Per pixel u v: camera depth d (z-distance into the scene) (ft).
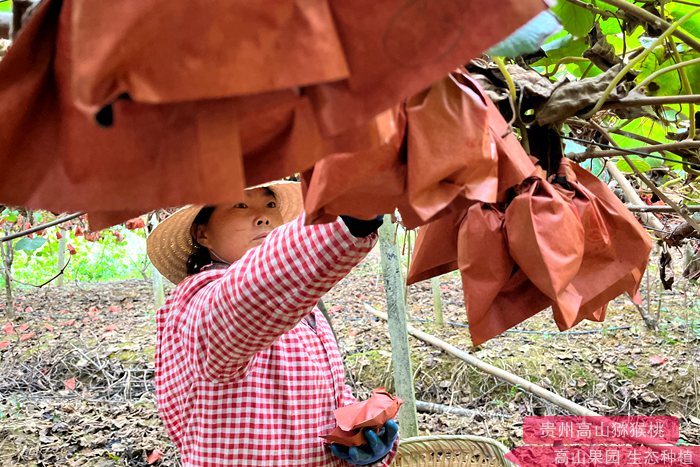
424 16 1.25
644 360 14.75
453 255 2.77
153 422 13.10
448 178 1.74
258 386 3.97
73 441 12.31
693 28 4.44
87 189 1.29
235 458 3.91
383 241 7.43
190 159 1.26
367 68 1.26
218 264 4.48
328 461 4.21
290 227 2.98
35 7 1.55
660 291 17.89
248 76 1.15
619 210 2.78
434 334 16.52
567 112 2.74
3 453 11.84
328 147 1.35
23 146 1.36
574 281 2.73
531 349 15.29
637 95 2.97
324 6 1.21
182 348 4.07
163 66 1.13
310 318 4.63
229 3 1.13
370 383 14.74
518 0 1.28
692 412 13.23
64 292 27.61
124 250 37.73
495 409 13.41
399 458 6.75
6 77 1.33
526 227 2.40
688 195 9.34
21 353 17.35
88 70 1.11
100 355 16.92
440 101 1.69
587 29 3.81
